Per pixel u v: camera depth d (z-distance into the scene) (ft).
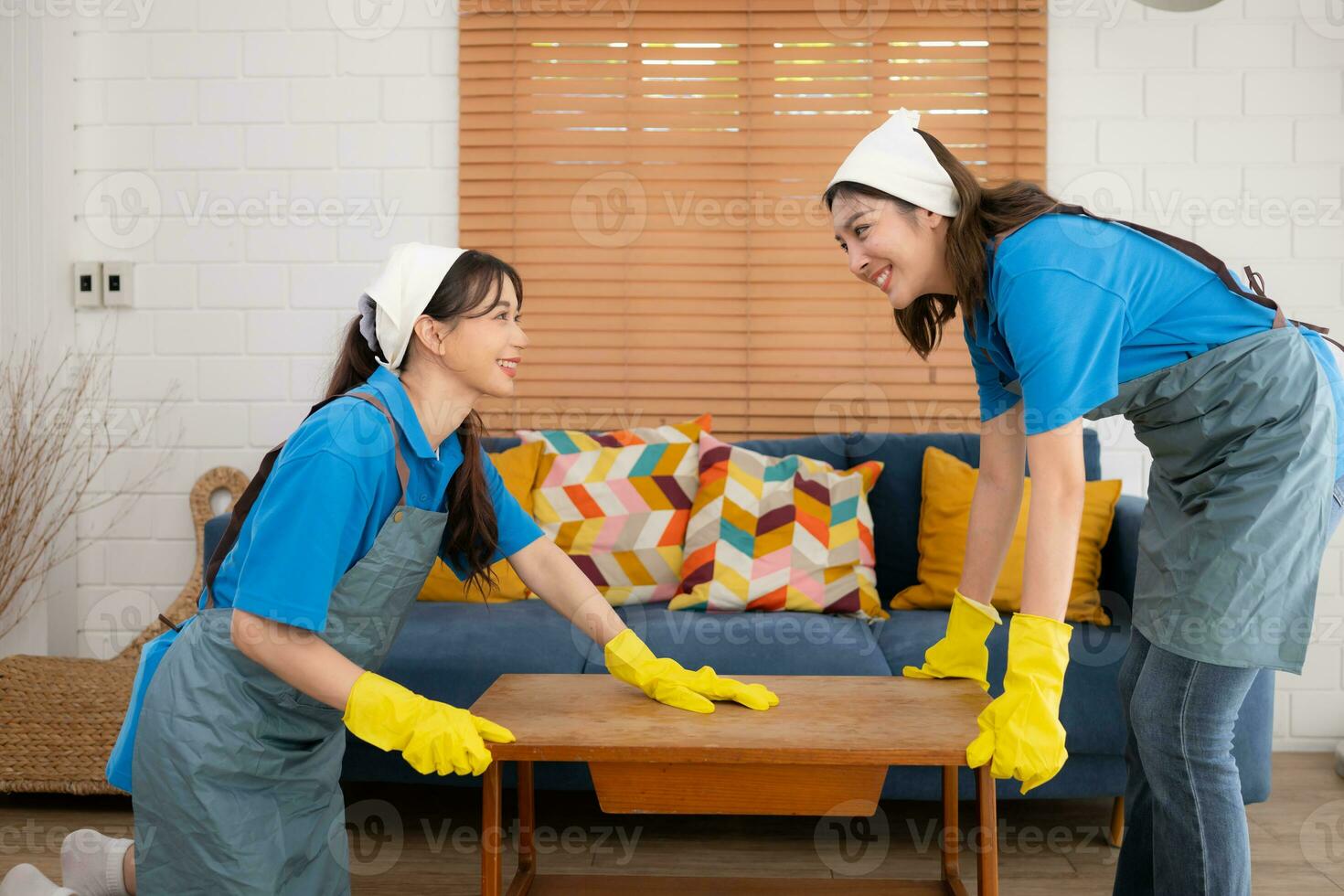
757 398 9.73
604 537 8.48
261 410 9.90
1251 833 7.37
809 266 9.66
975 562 5.69
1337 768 8.64
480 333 4.74
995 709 4.50
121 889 5.55
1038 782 4.41
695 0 9.59
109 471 9.93
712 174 9.64
